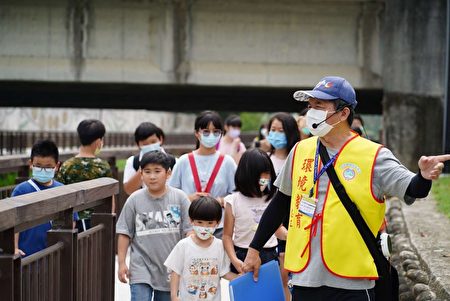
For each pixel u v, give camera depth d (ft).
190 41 72.69
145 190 25.23
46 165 24.58
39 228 24.50
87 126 29.91
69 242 20.74
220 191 29.14
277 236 25.57
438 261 29.55
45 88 80.79
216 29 72.69
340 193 17.34
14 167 36.37
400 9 71.41
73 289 21.09
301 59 73.36
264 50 73.10
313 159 17.99
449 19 70.79
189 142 148.05
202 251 23.50
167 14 72.23
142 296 24.67
